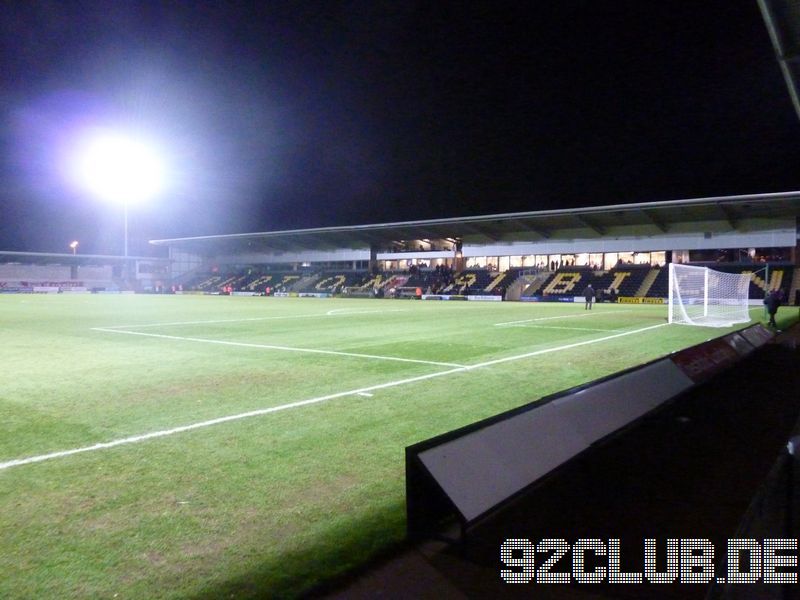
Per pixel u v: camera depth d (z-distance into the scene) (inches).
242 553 122.5
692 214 1545.3
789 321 832.3
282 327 698.2
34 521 138.9
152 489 160.2
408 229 1913.1
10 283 2330.2
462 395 289.3
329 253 2385.6
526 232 1930.4
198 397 286.2
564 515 143.3
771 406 266.2
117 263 2618.1
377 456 190.1
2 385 319.9
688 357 327.6
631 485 164.6
